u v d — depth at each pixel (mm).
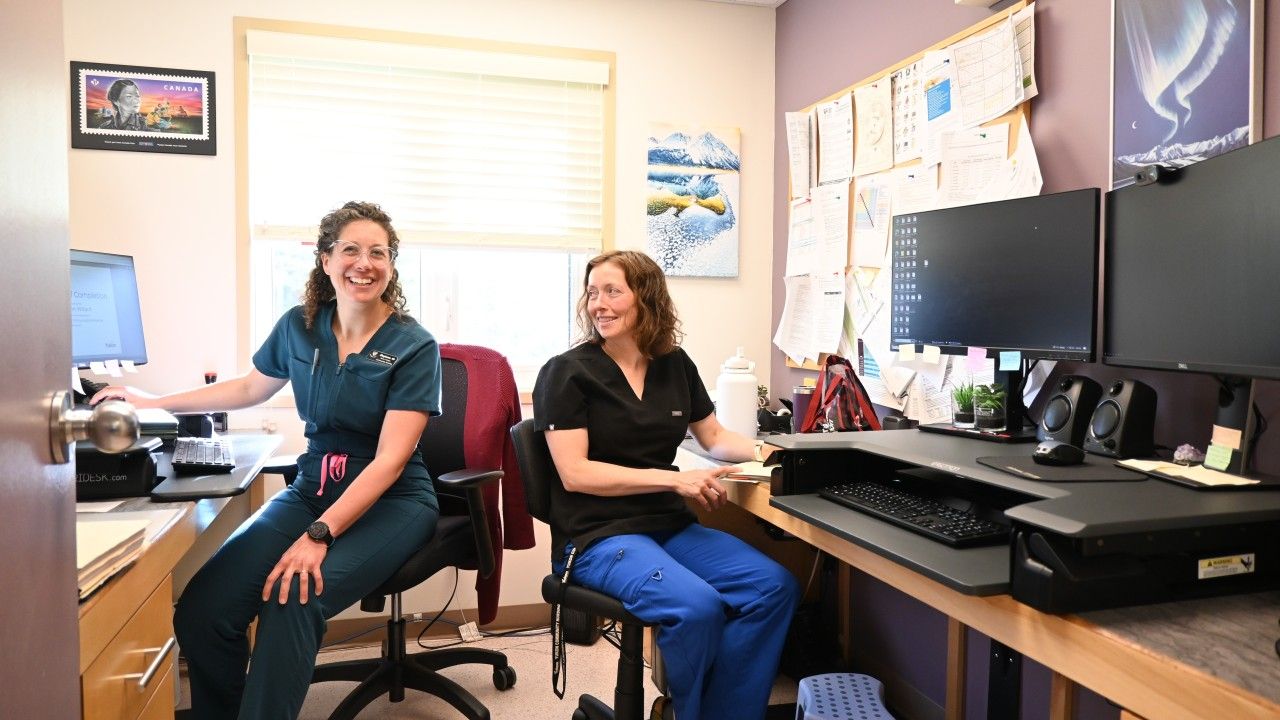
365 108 2715
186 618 1694
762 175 3113
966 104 2031
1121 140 1608
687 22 3010
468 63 2764
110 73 2504
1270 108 1325
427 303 2896
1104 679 917
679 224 3018
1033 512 1026
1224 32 1386
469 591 2840
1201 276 1225
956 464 1346
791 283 2898
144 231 2549
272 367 2057
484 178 2836
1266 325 1107
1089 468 1291
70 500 733
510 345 3020
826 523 1402
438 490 2203
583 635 1730
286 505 1889
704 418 2131
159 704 1360
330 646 2695
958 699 2025
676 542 1859
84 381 2094
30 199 645
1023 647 1046
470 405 2207
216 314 2602
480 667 2568
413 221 2781
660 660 1888
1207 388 1421
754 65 3088
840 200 2598
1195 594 1045
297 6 2637
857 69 2568
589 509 1814
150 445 1531
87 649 1002
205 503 1819
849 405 2088
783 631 1653
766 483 1773
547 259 3029
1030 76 1845
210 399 2080
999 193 1937
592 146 2936
